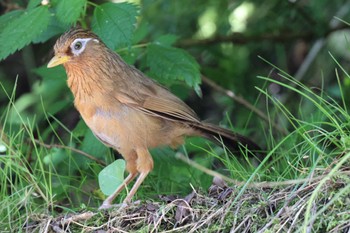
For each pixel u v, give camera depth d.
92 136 11.64
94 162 11.62
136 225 9.43
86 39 10.52
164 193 10.95
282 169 10.59
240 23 16.77
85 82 10.58
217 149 12.71
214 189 9.76
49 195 10.57
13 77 19.92
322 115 11.15
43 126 15.48
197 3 16.59
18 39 10.57
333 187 8.57
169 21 16.72
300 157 9.66
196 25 16.78
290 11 16.44
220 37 16.06
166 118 10.88
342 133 9.24
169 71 11.54
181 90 13.84
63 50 10.46
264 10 16.62
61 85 15.10
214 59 17.20
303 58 18.39
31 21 10.65
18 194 10.33
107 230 9.47
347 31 17.02
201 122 11.13
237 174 10.16
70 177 11.22
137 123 10.73
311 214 8.41
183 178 11.79
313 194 8.02
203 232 8.96
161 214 9.32
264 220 8.73
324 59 17.20
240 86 16.38
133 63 12.13
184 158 10.93
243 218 8.87
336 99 14.43
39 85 15.36
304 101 15.60
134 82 10.82
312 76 17.30
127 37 10.68
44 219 9.83
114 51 11.14
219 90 14.82
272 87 17.22
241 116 15.25
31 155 11.62
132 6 10.85
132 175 11.02
